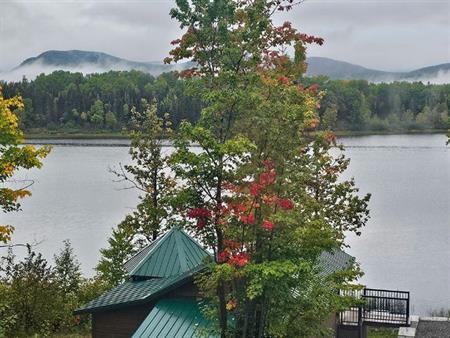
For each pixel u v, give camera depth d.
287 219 16.44
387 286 50.97
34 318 31.48
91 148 177.88
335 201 33.06
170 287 23.11
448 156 172.00
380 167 146.62
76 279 36.06
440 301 46.75
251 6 18.08
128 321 24.11
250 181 17.52
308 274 17.69
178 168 17.73
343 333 31.97
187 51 18.23
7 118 19.73
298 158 18.28
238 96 17.22
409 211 89.25
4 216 80.50
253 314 18.66
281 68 18.58
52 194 103.12
